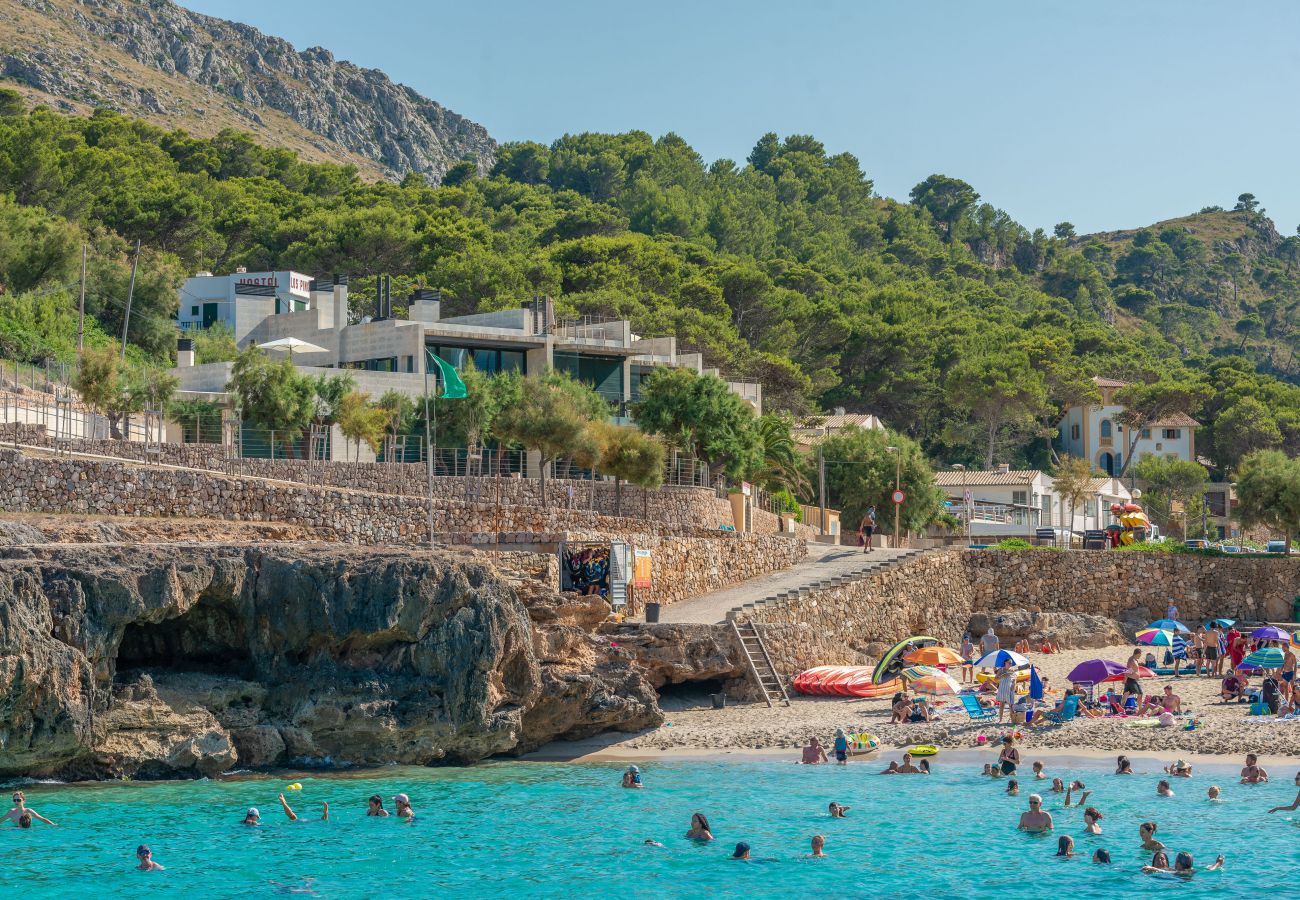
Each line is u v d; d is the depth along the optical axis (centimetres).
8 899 2956
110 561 3997
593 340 9262
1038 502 12019
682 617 5728
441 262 12900
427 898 3014
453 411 7625
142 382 7219
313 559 4316
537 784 4144
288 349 8650
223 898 2992
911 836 3506
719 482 8394
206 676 4284
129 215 13312
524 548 5516
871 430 10569
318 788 4009
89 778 4003
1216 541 12950
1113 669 4994
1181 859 3166
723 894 3044
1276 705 5031
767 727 4947
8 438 5778
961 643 6825
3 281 10581
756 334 14112
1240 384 16638
